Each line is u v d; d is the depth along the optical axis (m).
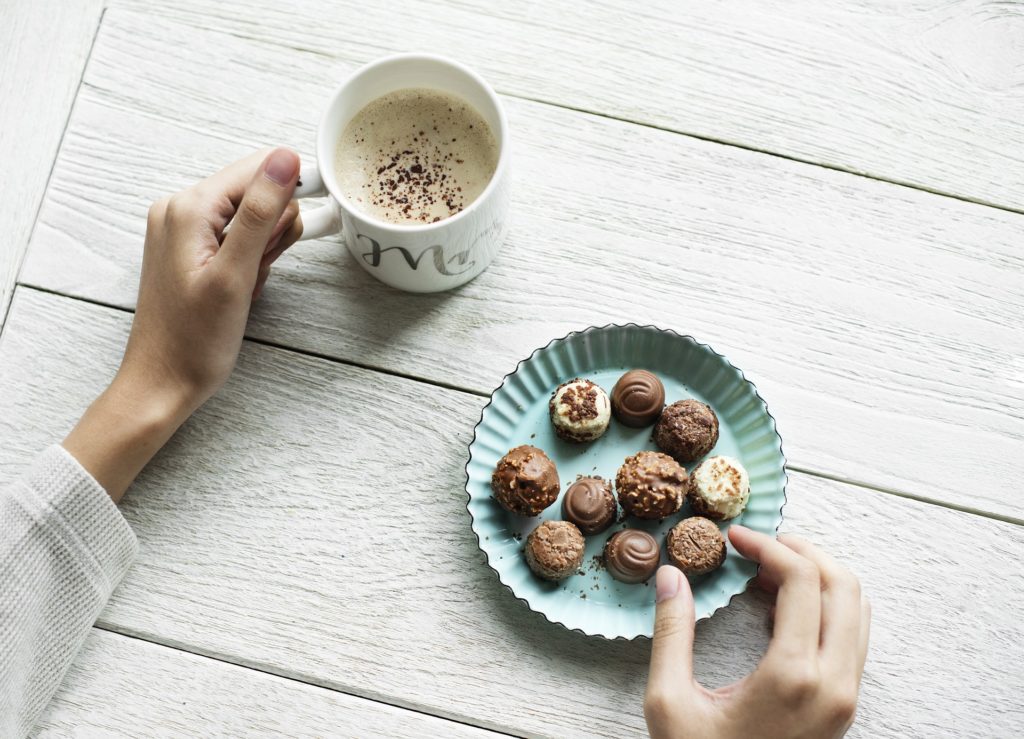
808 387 0.77
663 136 0.79
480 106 0.73
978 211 0.78
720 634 0.74
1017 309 0.78
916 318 0.77
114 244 0.77
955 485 0.76
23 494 0.71
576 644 0.74
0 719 0.69
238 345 0.74
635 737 0.73
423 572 0.75
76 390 0.76
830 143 0.79
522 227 0.78
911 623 0.75
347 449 0.76
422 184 0.73
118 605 0.74
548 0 0.80
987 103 0.79
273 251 0.74
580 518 0.73
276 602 0.74
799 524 0.75
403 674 0.74
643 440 0.75
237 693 0.74
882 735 0.74
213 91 0.79
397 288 0.77
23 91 0.78
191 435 0.76
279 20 0.79
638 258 0.78
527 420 0.75
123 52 0.79
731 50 0.80
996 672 0.74
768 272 0.78
